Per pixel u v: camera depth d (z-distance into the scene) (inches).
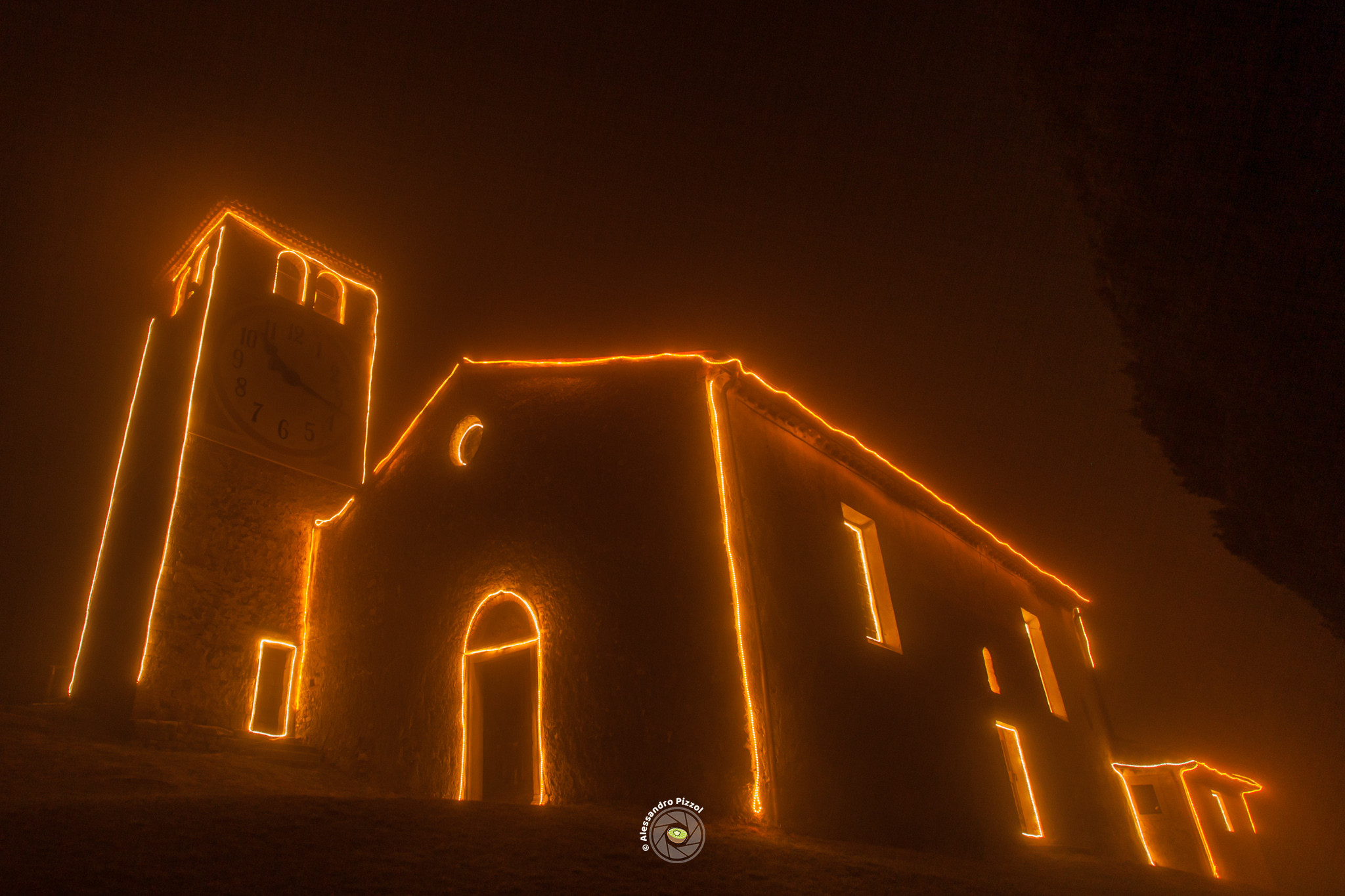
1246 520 203.9
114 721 419.5
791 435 439.2
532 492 426.6
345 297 631.2
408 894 181.9
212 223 581.3
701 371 398.0
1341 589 188.5
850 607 414.6
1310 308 173.2
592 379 439.5
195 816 226.8
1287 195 171.0
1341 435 174.4
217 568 485.4
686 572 356.2
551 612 386.0
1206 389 201.6
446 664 421.7
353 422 586.6
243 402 524.4
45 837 196.9
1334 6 162.1
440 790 391.2
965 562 556.7
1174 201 190.7
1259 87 172.6
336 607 510.9
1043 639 611.2
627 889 198.8
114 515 530.9
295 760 446.0
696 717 326.3
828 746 349.4
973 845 402.3
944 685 451.8
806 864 241.9
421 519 483.8
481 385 491.5
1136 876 411.5
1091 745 598.5
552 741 355.3
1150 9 187.6
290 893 175.5
